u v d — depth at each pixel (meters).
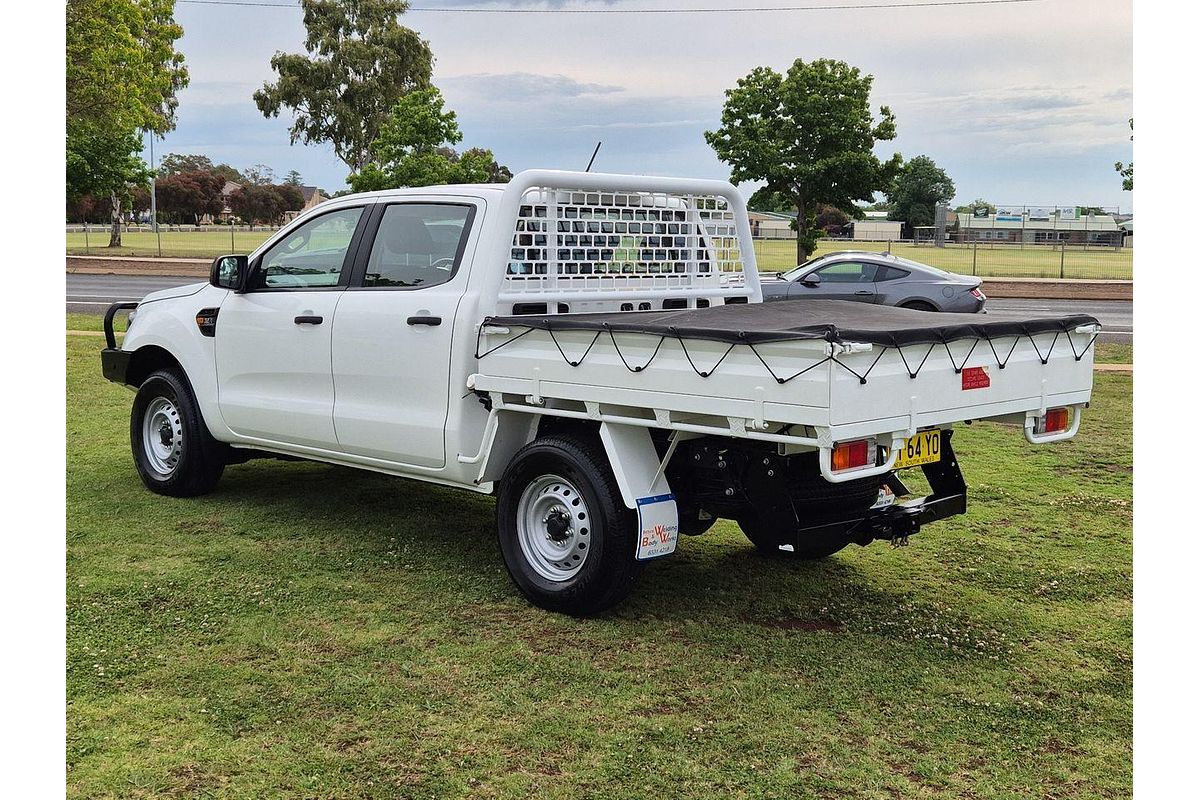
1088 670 4.73
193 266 40.34
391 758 3.87
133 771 3.74
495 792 3.63
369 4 48.75
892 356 4.41
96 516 7.02
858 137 29.25
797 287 18.16
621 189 6.22
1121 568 6.17
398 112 30.28
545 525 5.45
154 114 45.47
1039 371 5.16
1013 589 5.83
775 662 4.79
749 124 29.64
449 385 5.71
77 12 32.56
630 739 4.03
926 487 8.18
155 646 4.87
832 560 6.36
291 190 98.81
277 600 5.49
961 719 4.24
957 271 37.28
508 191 5.70
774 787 3.69
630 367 4.86
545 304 5.93
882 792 3.67
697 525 5.72
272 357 6.72
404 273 6.10
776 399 4.34
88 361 14.15
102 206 88.31
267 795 3.61
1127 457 9.16
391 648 4.88
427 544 6.52
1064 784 3.73
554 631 5.13
